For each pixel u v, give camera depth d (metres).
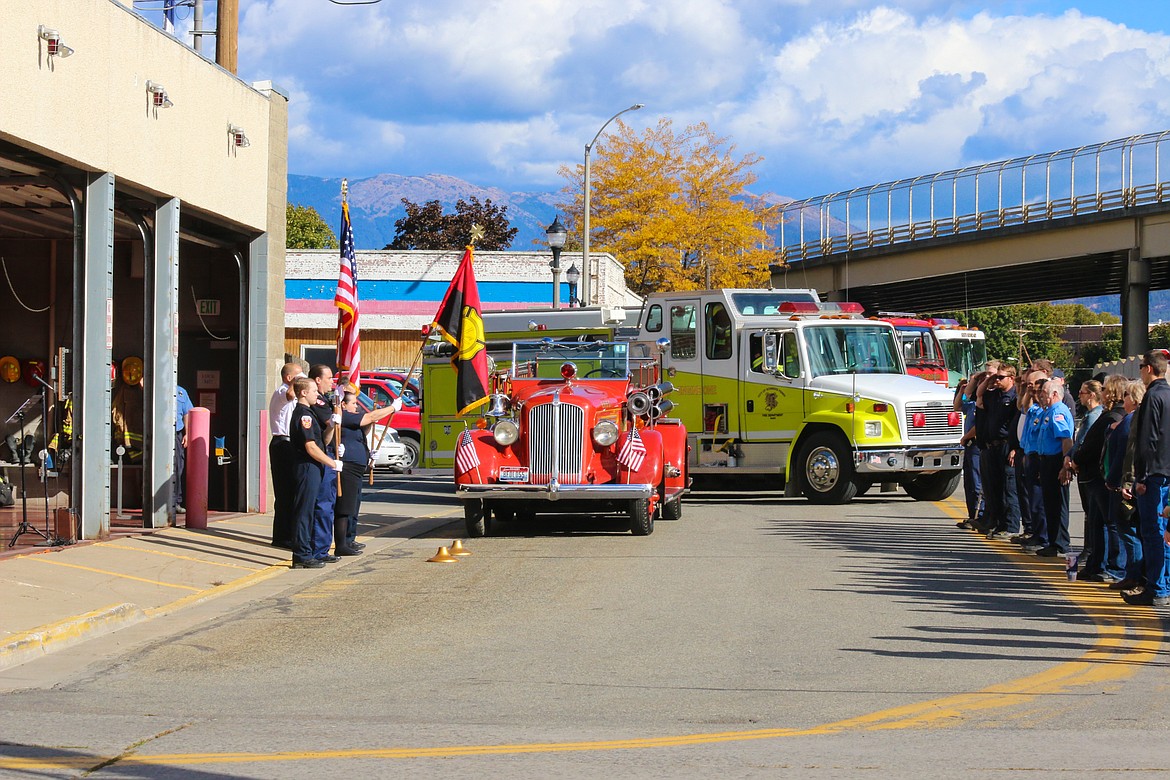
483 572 13.13
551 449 15.98
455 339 16.59
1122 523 11.24
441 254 42.84
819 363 21.30
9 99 11.83
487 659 8.83
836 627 9.88
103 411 13.80
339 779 5.71
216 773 5.84
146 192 14.81
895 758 6.05
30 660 8.95
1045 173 57.59
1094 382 12.88
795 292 22.61
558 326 23.88
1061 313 167.38
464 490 15.82
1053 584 12.01
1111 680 7.96
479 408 22.28
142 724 6.94
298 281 42.56
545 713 7.18
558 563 13.71
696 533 16.47
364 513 19.67
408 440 29.00
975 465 16.83
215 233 17.58
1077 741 6.40
